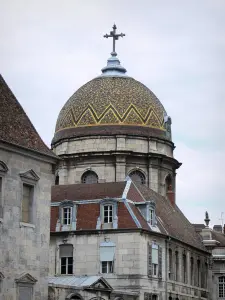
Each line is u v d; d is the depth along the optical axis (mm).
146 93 74750
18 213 39719
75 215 56844
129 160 70562
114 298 52062
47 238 41719
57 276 55344
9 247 38812
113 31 79562
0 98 41844
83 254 55656
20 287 39312
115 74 76562
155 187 70750
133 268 54281
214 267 76875
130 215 55656
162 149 72562
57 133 74250
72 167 71188
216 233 82625
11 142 39375
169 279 59406
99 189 59094
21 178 40188
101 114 72250
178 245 62312
